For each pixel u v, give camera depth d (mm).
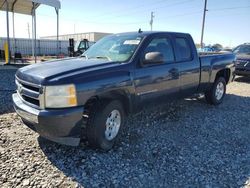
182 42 5492
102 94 3721
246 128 5156
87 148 3979
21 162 3482
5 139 4148
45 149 3877
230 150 4102
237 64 10859
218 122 5449
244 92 8852
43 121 3307
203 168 3520
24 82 3660
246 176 3350
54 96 3309
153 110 6090
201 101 7238
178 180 3227
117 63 4109
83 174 3279
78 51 21125
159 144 4230
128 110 4301
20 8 19375
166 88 4879
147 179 3230
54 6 15602
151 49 4621
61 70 3598
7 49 17094
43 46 41406
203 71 5977
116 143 4207
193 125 5203
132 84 4137
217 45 44312
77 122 3430
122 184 3111
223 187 3104
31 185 3000
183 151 4008
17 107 3723
